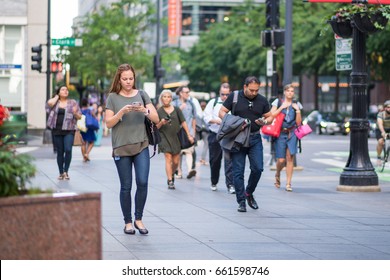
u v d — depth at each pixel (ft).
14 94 292.61
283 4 477.77
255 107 86.02
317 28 356.59
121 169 70.03
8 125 40.52
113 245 64.13
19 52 292.81
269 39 155.84
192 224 76.69
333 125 363.56
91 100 299.17
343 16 110.01
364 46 110.63
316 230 73.92
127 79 68.80
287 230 73.67
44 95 292.81
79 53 399.65
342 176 111.65
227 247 63.87
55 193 38.14
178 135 109.60
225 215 83.66
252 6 599.16
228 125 84.84
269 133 108.17
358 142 111.45
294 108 108.27
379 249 64.18
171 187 110.32
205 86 646.74
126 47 414.82
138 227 70.33
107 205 89.92
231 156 87.15
